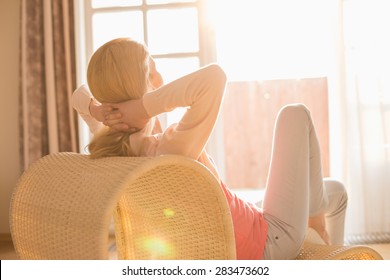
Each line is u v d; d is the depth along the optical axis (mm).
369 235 4605
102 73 1587
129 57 1590
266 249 1729
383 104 4605
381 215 4602
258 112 7031
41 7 4758
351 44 4641
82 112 1879
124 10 4887
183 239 1684
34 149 4738
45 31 4711
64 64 4758
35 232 1547
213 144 4910
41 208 1516
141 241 1896
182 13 4871
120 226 1954
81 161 1609
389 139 4609
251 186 7016
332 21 4738
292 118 1781
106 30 4926
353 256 1854
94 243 1261
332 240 2270
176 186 1557
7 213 5031
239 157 7031
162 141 1573
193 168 1429
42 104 4773
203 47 4836
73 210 1366
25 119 4727
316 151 1852
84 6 4918
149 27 4895
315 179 1883
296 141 1768
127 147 1601
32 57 4758
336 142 4836
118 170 1348
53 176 1586
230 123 7043
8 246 4508
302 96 7031
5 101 5016
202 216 1578
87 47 4926
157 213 1729
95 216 1269
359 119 4605
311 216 2076
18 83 4988
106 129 1681
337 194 2189
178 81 1518
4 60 5000
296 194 1759
